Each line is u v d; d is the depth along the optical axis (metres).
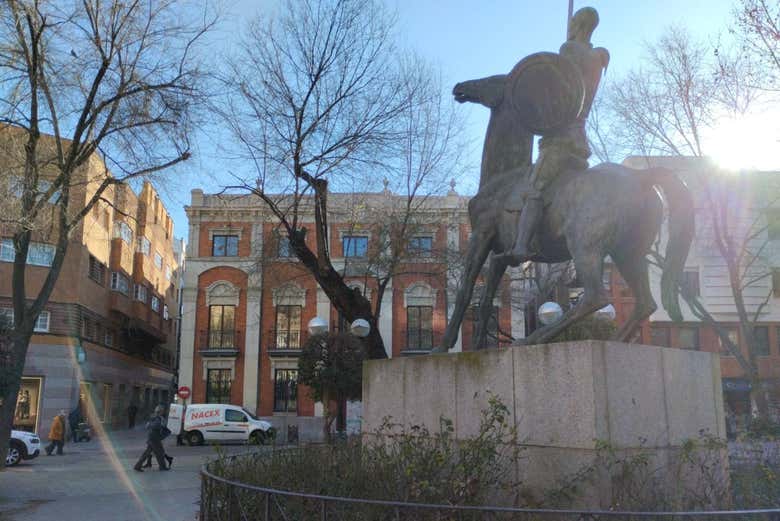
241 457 6.60
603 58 6.20
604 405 4.63
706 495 4.72
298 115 16.27
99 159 20.33
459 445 5.29
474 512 4.09
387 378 6.52
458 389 5.65
